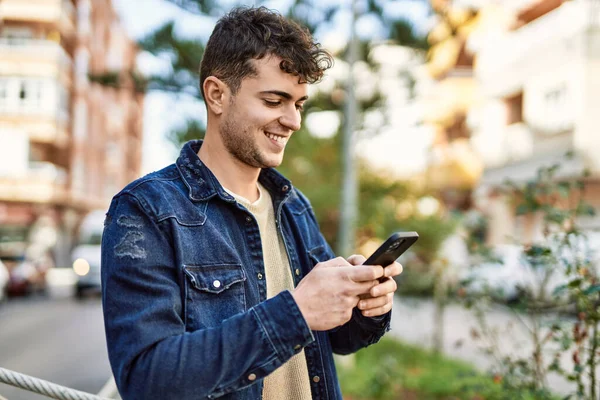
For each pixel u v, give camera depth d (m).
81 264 15.28
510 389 2.79
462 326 9.48
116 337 1.15
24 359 7.59
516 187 3.22
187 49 5.13
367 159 7.62
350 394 4.93
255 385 1.30
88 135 31.41
